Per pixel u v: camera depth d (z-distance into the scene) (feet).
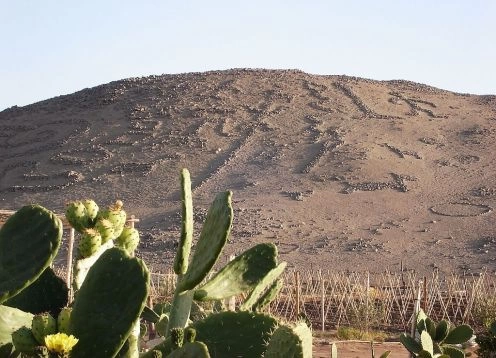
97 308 8.02
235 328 9.73
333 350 11.67
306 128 293.64
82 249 9.36
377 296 84.02
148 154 284.41
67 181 272.31
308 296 86.22
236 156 276.62
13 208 255.09
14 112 341.62
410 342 19.06
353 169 253.85
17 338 8.04
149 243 195.62
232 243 193.88
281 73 351.05
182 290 9.91
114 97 332.80
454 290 81.97
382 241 198.39
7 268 8.20
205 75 353.51
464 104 326.65
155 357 8.37
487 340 22.15
